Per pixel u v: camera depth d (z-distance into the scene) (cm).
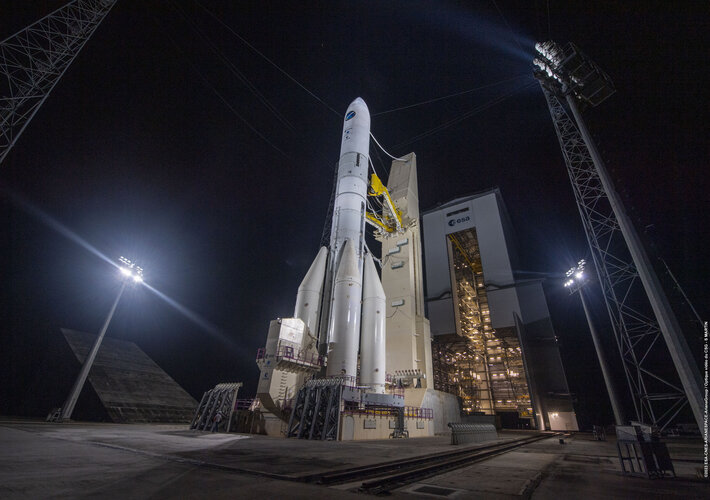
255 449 1116
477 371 5119
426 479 784
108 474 629
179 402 3175
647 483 765
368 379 2231
